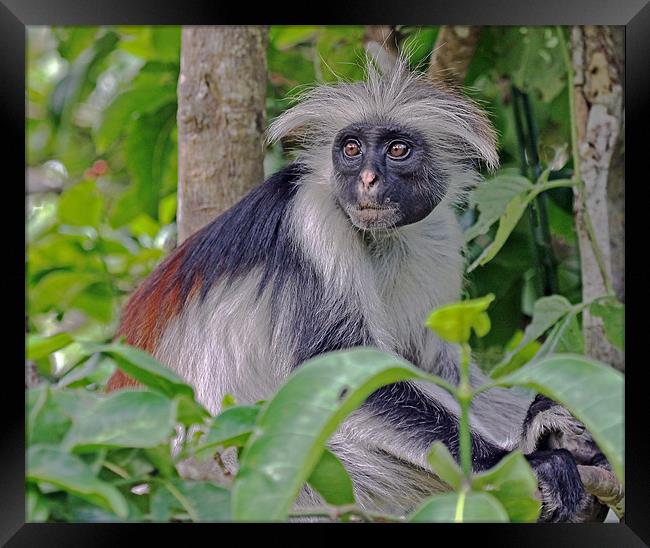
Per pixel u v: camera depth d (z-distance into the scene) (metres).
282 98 6.47
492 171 5.38
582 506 3.85
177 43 6.34
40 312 5.81
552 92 5.61
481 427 4.44
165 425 1.94
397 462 4.49
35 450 1.86
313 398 1.83
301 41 6.51
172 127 6.48
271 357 4.66
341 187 4.89
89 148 6.76
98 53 6.37
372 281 4.92
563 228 5.77
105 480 2.26
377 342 4.76
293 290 4.72
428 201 5.02
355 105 5.19
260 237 4.83
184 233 5.49
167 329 4.86
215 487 2.16
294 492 1.76
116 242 6.11
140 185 6.51
